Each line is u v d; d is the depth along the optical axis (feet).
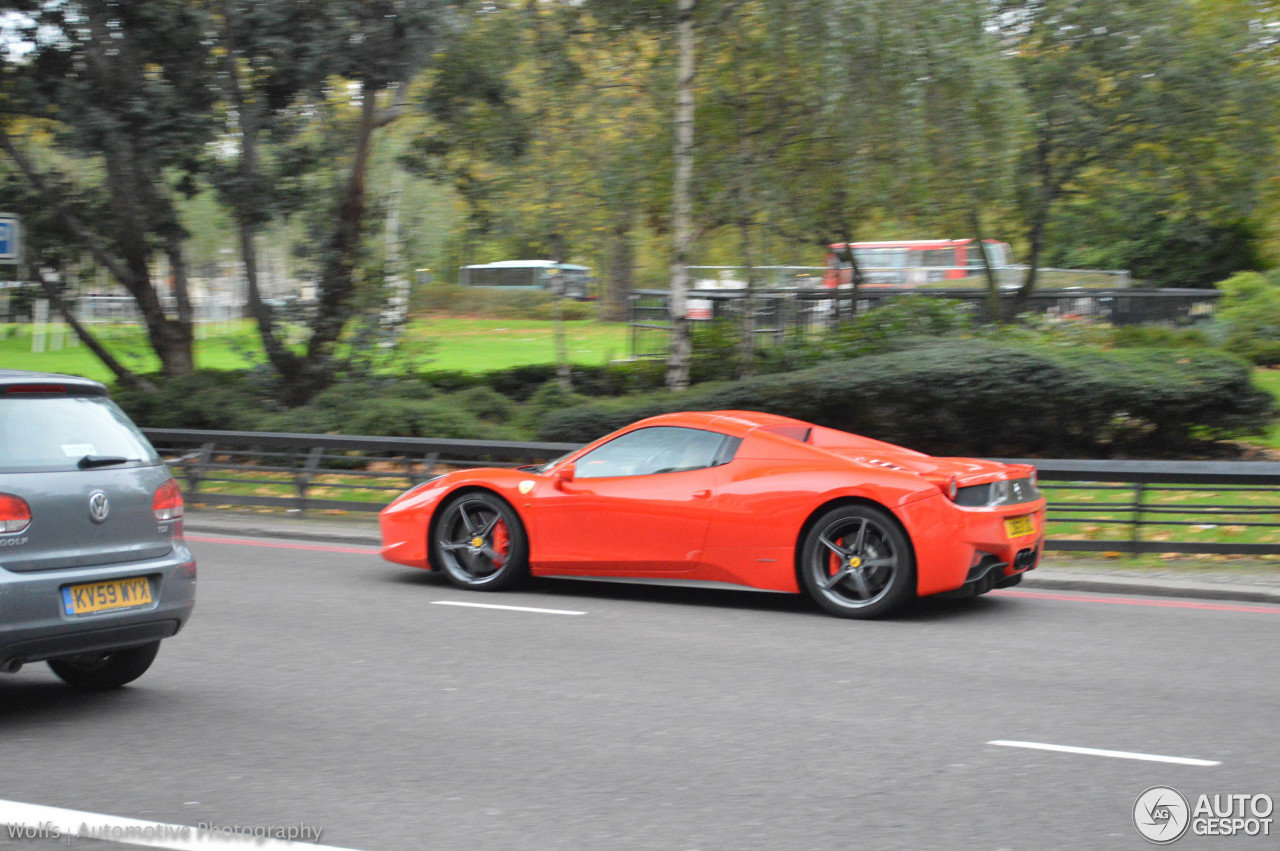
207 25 53.11
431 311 179.52
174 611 18.84
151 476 19.04
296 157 57.57
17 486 17.08
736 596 29.14
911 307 59.06
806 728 17.62
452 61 60.34
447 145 64.69
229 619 26.22
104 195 63.57
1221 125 74.18
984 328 60.59
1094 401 45.03
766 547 26.61
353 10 52.03
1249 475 32.91
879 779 15.21
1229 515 34.55
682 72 55.72
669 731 17.46
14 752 16.43
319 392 61.41
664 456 28.30
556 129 59.26
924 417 46.73
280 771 15.53
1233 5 73.56
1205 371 45.34
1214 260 116.16
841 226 63.82
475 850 12.75
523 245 65.72
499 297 177.47
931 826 13.51
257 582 31.32
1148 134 73.82
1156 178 78.54
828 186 58.13
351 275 61.93
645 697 19.45
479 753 16.35
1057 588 30.63
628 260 142.82
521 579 29.71
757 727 17.67
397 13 52.34
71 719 18.19
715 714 18.40
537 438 51.34
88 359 109.29
